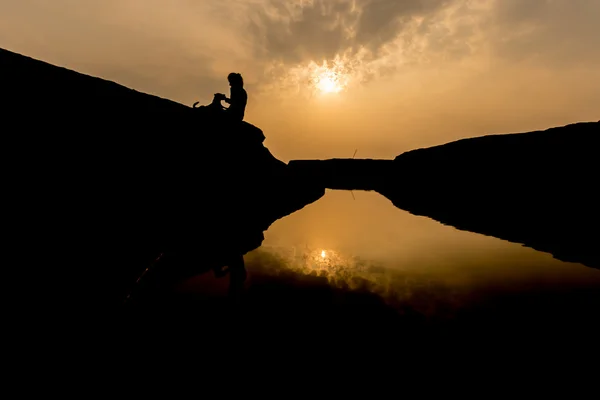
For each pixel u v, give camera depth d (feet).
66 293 8.00
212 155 22.80
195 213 18.60
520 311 9.97
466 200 40.14
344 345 7.90
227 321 9.04
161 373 6.49
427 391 6.11
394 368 6.94
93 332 7.27
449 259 16.35
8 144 10.29
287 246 19.03
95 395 5.56
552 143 34.24
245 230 22.33
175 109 21.71
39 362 5.87
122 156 15.29
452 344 7.98
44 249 8.80
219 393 5.94
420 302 10.81
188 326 8.60
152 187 16.33
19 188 9.71
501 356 7.35
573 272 13.73
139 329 8.12
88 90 15.72
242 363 7.04
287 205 36.17
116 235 11.83
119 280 9.78
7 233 8.33
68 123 13.26
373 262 15.88
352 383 6.35
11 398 4.98
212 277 12.56
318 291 11.72
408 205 42.39
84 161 13.01
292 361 7.18
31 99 12.17
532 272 13.91
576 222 22.89
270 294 11.27
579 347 7.78
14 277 7.44
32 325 6.59
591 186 25.80
